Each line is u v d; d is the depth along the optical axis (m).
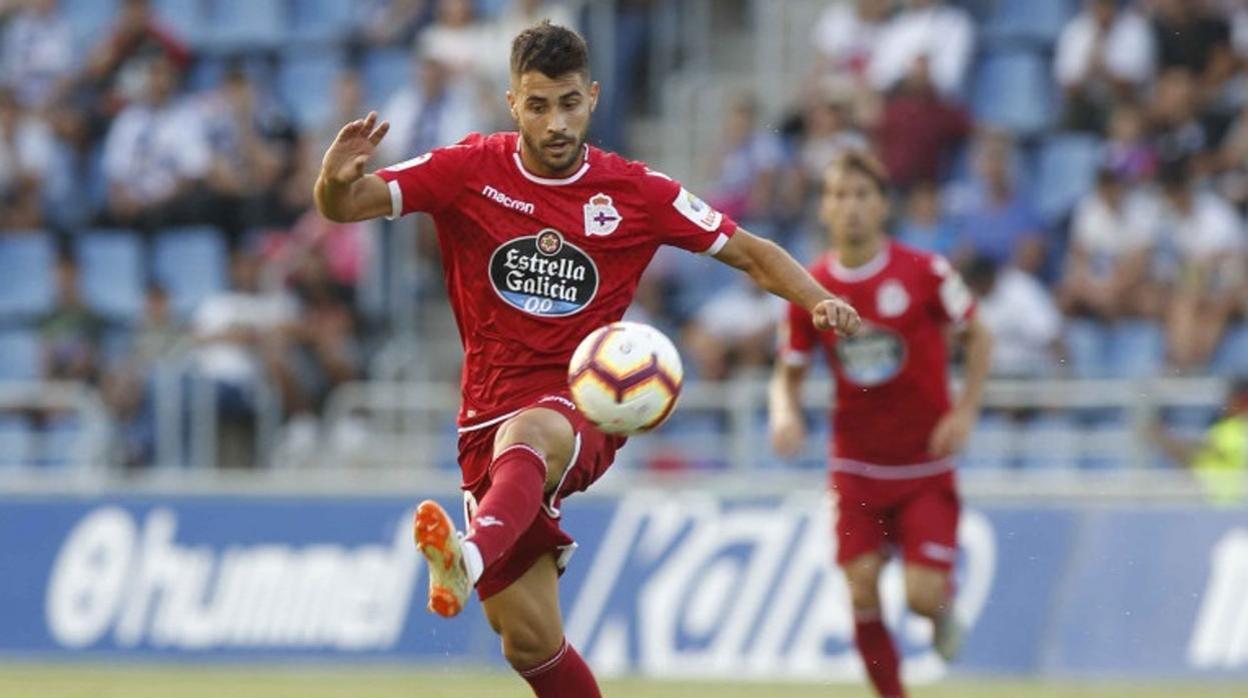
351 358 52.50
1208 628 39.28
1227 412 43.38
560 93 22.06
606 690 39.09
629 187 22.80
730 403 47.50
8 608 45.94
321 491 45.03
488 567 20.78
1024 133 55.31
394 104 55.09
